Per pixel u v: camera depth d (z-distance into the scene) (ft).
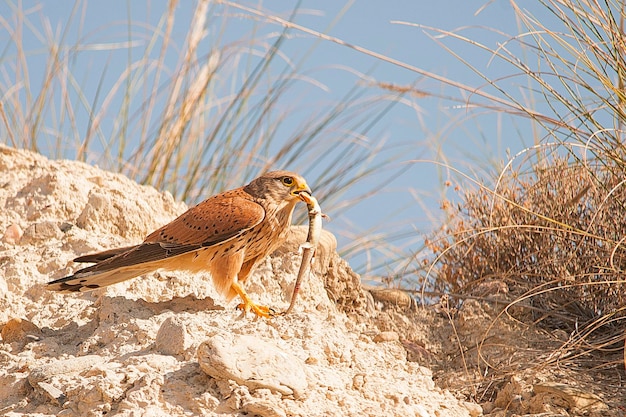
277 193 45.32
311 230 44.80
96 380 36.65
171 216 57.98
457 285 54.75
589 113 46.44
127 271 44.47
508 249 53.42
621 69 45.68
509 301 50.57
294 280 49.44
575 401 40.88
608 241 45.88
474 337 49.29
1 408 37.76
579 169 51.88
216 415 35.12
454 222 57.06
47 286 44.14
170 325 40.47
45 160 61.93
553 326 49.73
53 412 36.45
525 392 42.29
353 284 52.39
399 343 47.98
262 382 36.17
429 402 40.14
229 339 38.06
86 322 44.91
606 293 48.80
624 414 40.24
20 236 51.88
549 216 51.67
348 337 45.27
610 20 45.93
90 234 52.01
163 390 36.24
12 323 43.86
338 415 36.22
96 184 57.98
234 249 44.29
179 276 49.44
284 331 42.06
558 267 50.67
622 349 45.50
